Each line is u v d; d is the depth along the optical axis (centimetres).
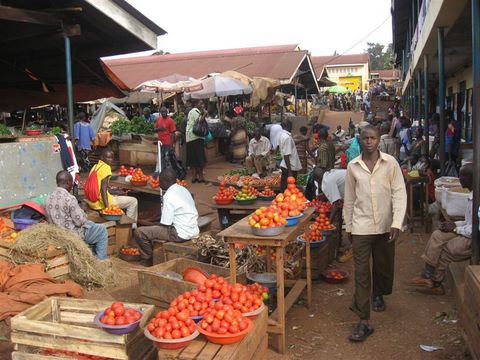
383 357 421
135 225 750
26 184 732
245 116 2197
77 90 1321
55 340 348
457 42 1027
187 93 1800
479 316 351
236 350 306
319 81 3309
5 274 526
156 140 1525
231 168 1622
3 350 424
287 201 470
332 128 2736
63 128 1538
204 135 1320
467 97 1405
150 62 2792
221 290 373
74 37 973
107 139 1633
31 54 1116
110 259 664
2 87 1339
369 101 3816
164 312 331
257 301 363
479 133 511
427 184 800
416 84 2125
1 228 631
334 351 436
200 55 2795
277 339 441
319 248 601
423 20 1070
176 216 631
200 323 325
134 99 2305
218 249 586
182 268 546
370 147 441
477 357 356
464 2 663
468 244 516
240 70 2433
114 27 900
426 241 757
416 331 465
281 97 2373
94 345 339
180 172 1362
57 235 568
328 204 694
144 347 349
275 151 1259
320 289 582
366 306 450
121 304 347
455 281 476
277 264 423
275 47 2828
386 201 445
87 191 729
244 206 762
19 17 731
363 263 447
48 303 396
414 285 559
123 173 988
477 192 504
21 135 766
